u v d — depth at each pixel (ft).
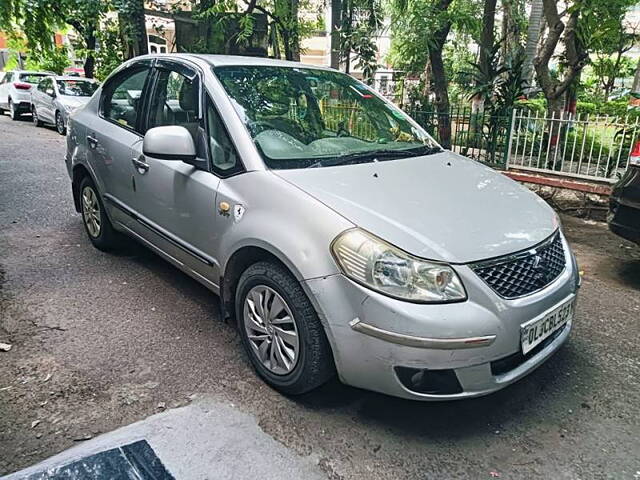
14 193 20.56
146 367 9.20
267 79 10.79
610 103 29.96
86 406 8.12
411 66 32.24
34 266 13.41
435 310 6.90
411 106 24.89
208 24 28.40
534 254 7.86
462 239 7.48
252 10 27.86
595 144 19.26
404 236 7.30
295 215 7.90
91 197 14.11
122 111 12.84
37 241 15.23
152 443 7.31
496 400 8.59
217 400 8.34
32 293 11.87
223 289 9.40
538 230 8.34
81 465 5.58
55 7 30.35
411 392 7.16
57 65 54.19
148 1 30.66
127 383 8.72
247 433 7.61
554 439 7.72
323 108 11.10
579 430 7.91
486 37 31.42
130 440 6.75
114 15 40.55
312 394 8.59
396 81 34.81
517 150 21.12
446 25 24.08
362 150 10.23
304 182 8.38
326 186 8.31
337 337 7.35
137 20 28.35
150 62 12.25
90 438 7.42
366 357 7.20
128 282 12.64
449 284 7.04
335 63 29.25
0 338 9.96
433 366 6.94
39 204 19.13
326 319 7.39
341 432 7.72
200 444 7.34
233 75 10.41
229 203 8.94
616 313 11.71
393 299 6.95
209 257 9.69
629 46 42.65
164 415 7.95
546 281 7.95
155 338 10.16
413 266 7.02
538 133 20.43
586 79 47.29
